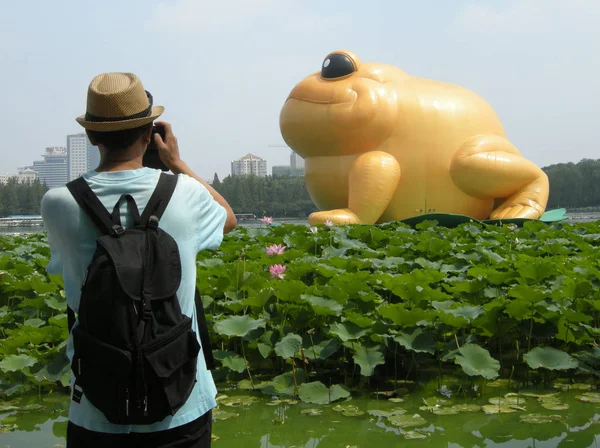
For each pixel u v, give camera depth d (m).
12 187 73.00
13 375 6.71
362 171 19.09
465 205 19.86
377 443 5.30
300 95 20.09
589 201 53.34
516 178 19.39
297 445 5.30
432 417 5.82
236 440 5.40
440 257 11.05
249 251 10.20
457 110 19.64
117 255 2.81
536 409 5.98
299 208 61.03
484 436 5.39
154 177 3.12
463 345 6.60
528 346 7.05
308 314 7.17
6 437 5.46
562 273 8.54
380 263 9.72
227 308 7.72
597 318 7.67
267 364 7.34
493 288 8.12
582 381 6.75
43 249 12.27
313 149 20.30
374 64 20.22
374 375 6.88
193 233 3.13
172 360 2.83
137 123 3.13
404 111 19.34
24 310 8.09
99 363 2.78
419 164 19.28
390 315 6.66
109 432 2.88
